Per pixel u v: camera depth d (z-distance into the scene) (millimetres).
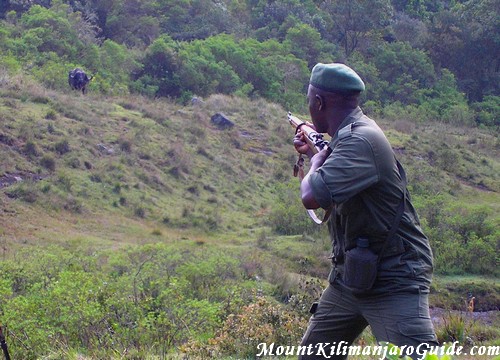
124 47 42781
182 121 30828
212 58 41656
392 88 50562
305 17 55844
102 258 14656
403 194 3814
